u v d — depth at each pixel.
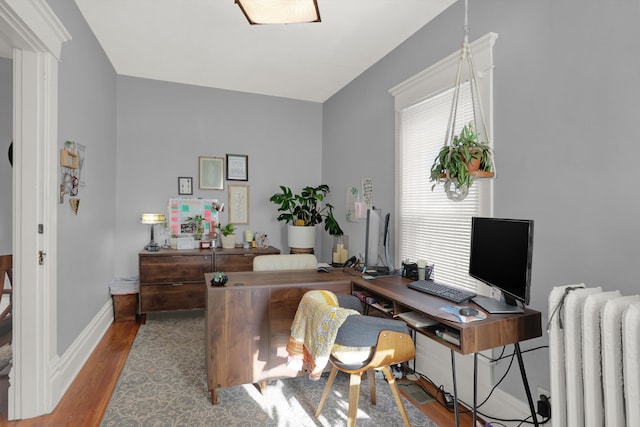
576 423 1.40
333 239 4.42
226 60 3.53
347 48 3.19
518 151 1.95
